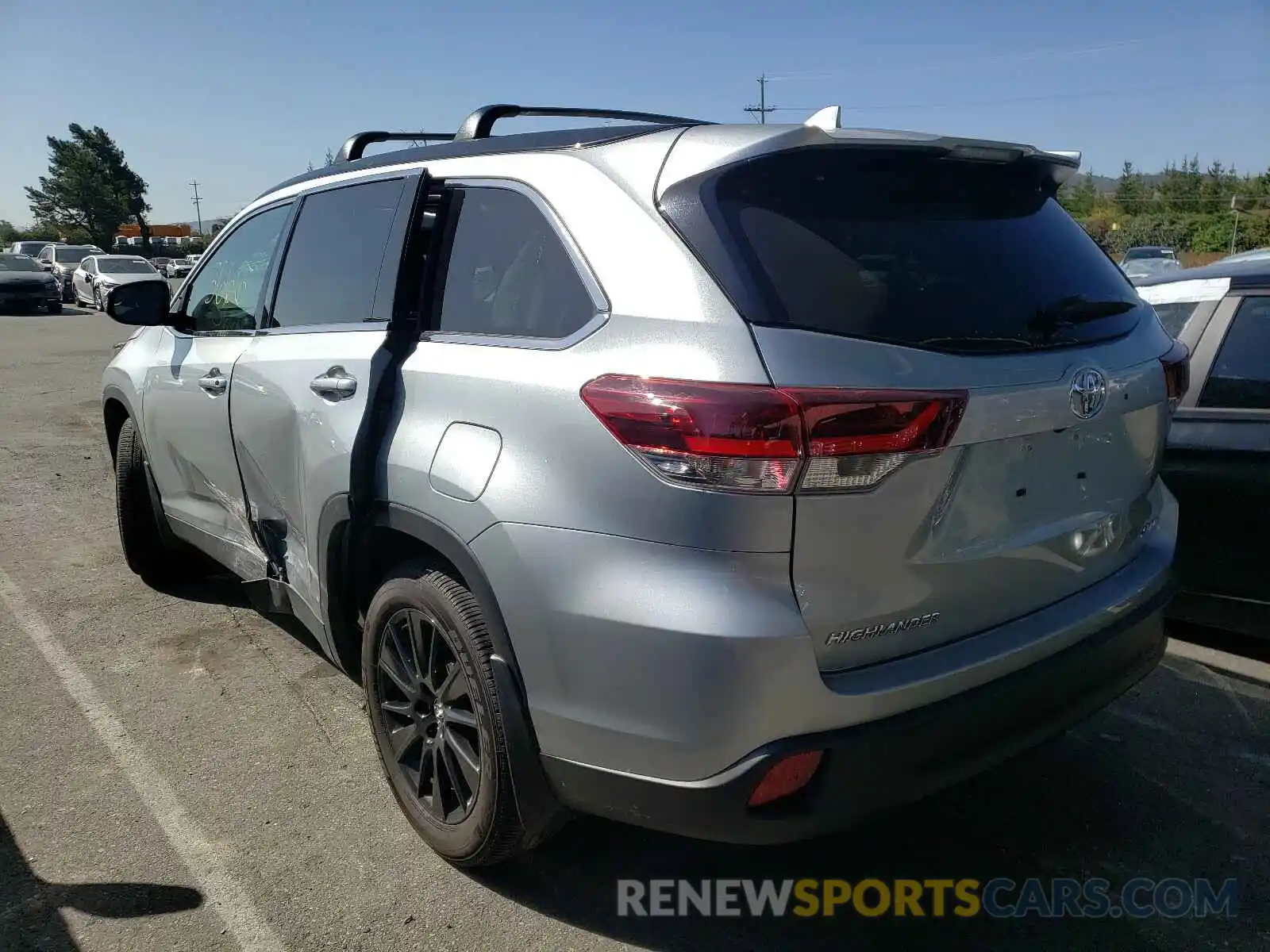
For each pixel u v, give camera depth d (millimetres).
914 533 2176
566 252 2449
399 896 2693
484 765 2533
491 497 2373
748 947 2527
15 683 3936
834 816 2162
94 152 76625
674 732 2109
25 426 9289
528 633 2314
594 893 2725
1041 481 2428
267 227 3854
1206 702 3848
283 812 3072
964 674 2283
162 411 4238
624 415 2148
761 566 2051
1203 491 4035
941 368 2164
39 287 25172
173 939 2523
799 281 2158
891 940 2555
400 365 2795
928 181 2527
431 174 2996
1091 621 2590
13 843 2906
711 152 2295
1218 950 2520
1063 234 2785
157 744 3480
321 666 4102
